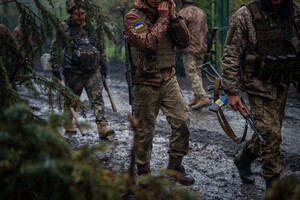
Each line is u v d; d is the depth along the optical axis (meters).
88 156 1.61
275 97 3.63
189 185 4.34
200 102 8.15
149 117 4.02
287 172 4.77
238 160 4.43
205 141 5.98
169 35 4.00
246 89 3.70
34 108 2.70
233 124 6.99
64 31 3.66
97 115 6.13
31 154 1.47
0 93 2.18
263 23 3.53
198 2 11.30
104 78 6.25
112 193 1.46
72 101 3.10
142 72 3.94
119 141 6.08
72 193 1.42
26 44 3.41
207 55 8.38
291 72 3.65
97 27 4.09
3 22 14.77
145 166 4.07
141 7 3.85
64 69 6.02
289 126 6.79
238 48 3.63
